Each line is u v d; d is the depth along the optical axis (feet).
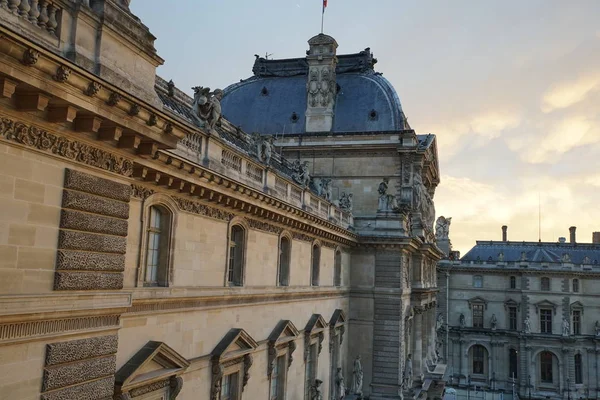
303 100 207.41
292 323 116.37
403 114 197.16
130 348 65.00
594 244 358.84
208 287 82.07
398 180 186.50
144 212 67.15
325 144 191.93
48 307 42.45
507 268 349.61
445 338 349.00
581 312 334.03
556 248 363.15
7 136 39.93
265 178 103.60
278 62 222.89
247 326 96.68
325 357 143.02
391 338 163.02
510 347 342.85
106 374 48.88
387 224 166.81
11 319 39.50
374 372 162.81
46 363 42.83
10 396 40.01
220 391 85.40
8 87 37.88
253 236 99.09
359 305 167.02
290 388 117.08
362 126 195.52
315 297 135.23
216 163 82.99
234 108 213.05
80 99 42.68
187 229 76.84
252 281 98.37
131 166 52.44
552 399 322.75
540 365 332.39
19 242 40.78
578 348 326.85
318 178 181.98
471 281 358.23
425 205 219.20
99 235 47.96
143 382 64.75
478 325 353.51
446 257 359.87
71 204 44.91
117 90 45.09
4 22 39.29
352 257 169.48
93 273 47.16
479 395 336.29
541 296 338.54
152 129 50.72
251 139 125.39
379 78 208.03
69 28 45.21
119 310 50.16
